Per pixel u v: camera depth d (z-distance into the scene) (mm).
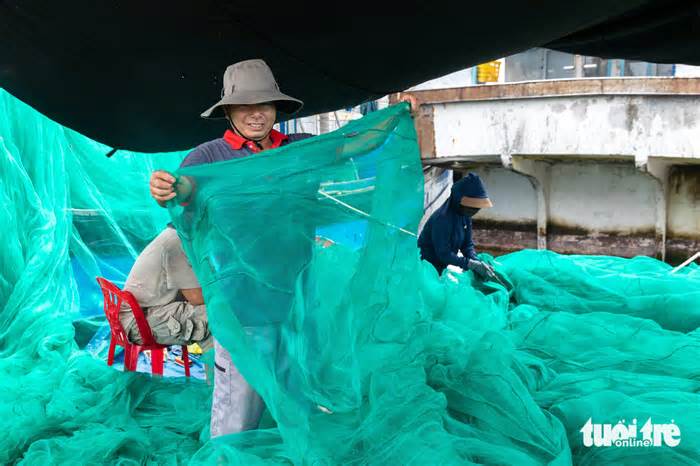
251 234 2719
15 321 4922
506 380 3055
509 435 2910
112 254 6203
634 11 4465
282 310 2756
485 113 13055
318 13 3141
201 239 2682
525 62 15984
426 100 13344
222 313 2641
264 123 2891
